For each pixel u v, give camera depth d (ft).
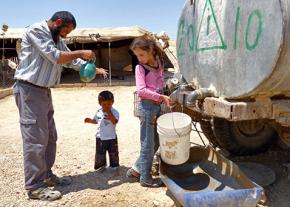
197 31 15.60
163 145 13.71
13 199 15.30
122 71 73.31
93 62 15.99
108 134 17.54
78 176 17.70
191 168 15.46
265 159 19.02
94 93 49.62
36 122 14.74
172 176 15.01
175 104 15.62
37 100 14.76
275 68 11.25
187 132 13.56
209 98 13.84
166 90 16.74
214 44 14.23
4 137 25.89
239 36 12.66
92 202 14.90
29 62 14.69
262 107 12.62
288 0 10.85
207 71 14.87
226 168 14.19
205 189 14.19
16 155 21.31
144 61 14.93
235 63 12.94
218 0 13.88
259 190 11.93
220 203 11.61
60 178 16.81
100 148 17.66
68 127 29.12
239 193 11.73
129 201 14.90
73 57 14.80
